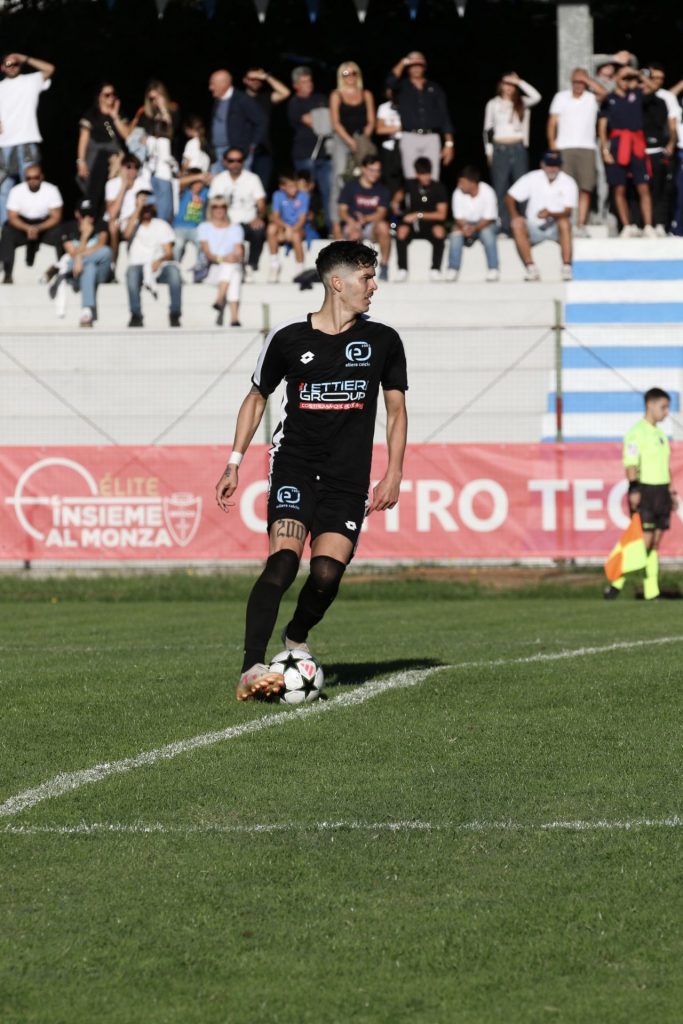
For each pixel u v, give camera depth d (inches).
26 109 2859.3
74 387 2672.2
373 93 3750.0
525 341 2659.9
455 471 2203.5
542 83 3725.4
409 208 2758.4
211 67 3686.0
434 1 3631.9
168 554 2209.6
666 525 1983.3
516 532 2206.0
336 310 898.1
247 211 2755.9
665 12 3521.2
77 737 843.4
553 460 2201.0
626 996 451.5
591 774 743.1
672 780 729.6
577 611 1766.7
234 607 1936.5
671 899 540.7
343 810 671.1
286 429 911.7
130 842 619.2
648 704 934.4
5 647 1348.4
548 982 462.6
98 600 2078.0
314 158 2908.5
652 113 2864.2
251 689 916.0
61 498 2208.4
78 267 2716.5
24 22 3496.6
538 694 968.9
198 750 800.3
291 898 544.1
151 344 2672.2
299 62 3700.8
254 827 642.8
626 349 2674.7
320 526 916.0
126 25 3538.4
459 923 515.2
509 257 2839.6
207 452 2206.0
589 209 2960.1
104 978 468.1
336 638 1417.3
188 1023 433.1
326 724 870.4
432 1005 445.4
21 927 515.2
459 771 749.3
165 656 1230.9
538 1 3021.7
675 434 2635.3
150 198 2797.7
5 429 2667.3
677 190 2896.2
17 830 639.1
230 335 2667.3
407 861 589.0
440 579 2151.8
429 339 2669.8
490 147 2891.2
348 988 458.3
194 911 530.3
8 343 2684.5
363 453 909.8
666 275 2797.7
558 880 563.2
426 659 1166.3
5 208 2871.6
